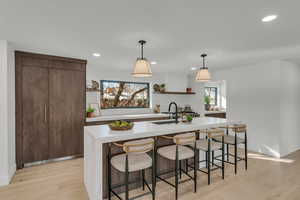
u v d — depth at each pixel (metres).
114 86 5.02
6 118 2.61
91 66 4.43
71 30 2.14
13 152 2.99
